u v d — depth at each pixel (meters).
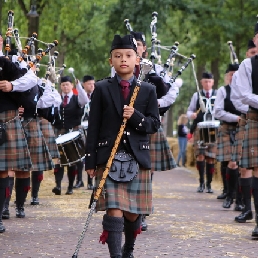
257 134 11.49
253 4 32.53
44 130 16.88
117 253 8.08
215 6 33.09
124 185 8.33
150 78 11.66
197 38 35.69
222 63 38.47
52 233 11.23
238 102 13.14
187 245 10.33
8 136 11.27
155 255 9.52
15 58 11.40
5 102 11.32
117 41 8.56
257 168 11.38
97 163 8.37
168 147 12.44
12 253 9.47
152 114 8.61
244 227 12.46
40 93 12.30
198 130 21.02
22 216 13.37
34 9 24.89
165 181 25.94
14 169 11.26
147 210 8.41
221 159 16.64
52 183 22.30
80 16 32.41
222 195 18.81
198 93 20.25
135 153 8.38
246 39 33.50
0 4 23.27
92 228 11.85
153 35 13.38
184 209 15.47
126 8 32.50
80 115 20.52
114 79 8.62
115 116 8.45
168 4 32.38
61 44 36.66
